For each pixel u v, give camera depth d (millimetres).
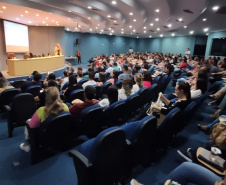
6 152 2307
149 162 2084
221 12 7125
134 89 3500
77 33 17078
